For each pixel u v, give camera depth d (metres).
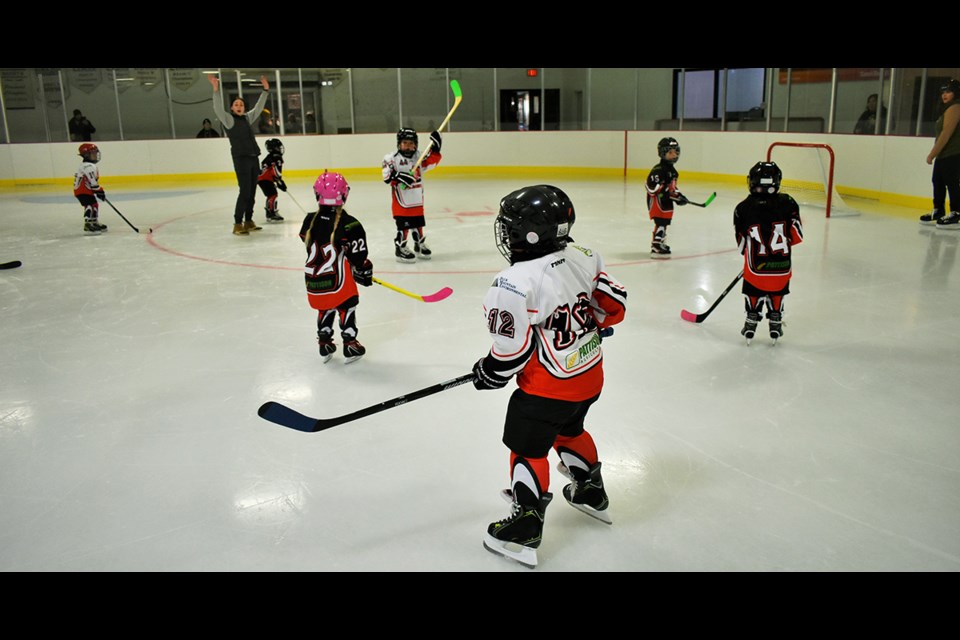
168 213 10.41
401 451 3.15
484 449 3.16
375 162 15.28
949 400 3.59
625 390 3.76
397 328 4.87
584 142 14.56
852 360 4.14
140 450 3.22
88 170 8.52
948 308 5.10
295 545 2.49
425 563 2.38
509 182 13.65
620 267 6.61
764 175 3.97
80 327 5.04
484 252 7.50
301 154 14.95
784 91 13.18
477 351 4.41
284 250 7.70
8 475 3.02
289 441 3.27
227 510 2.72
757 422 3.38
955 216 7.93
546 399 2.22
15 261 6.99
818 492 2.79
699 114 14.77
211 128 14.59
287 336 4.77
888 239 7.49
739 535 2.51
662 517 2.63
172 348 4.56
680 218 9.27
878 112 10.12
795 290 5.65
